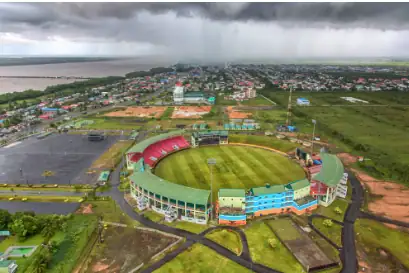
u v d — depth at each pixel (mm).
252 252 110062
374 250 112375
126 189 161500
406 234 122938
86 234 121312
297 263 104500
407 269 102875
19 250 111688
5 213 126438
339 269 102188
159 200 137250
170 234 121000
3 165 197625
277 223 129125
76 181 172875
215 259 106125
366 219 133625
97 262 105062
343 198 152500
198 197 131125
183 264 103625
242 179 171875
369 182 172375
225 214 127375
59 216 130250
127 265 103375
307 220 132000
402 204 147375
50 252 107938
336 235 121375
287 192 136625
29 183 170000
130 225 127812
